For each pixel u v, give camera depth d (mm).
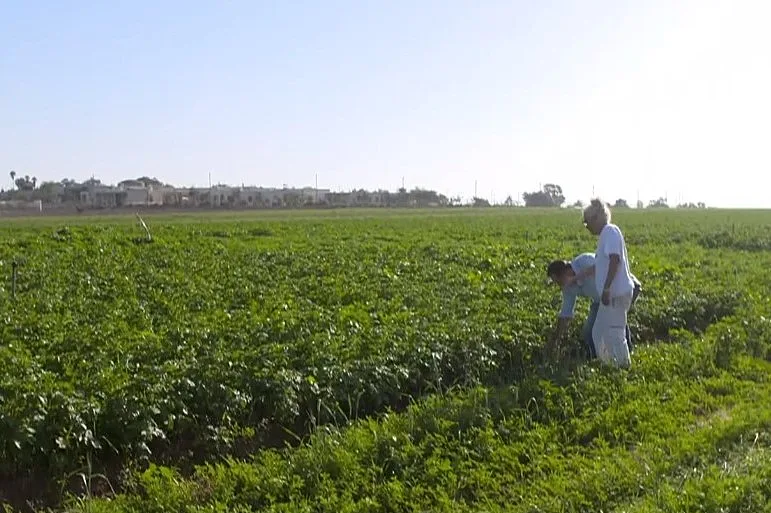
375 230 44219
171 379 8867
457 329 11680
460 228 46688
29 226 46562
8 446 7559
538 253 26781
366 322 12922
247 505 6777
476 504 6836
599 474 7207
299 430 8977
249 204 117125
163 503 6867
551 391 9391
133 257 25734
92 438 7707
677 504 6457
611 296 10875
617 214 76812
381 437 7867
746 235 37219
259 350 10227
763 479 6910
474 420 8539
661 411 9156
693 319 14906
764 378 10938
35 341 11695
